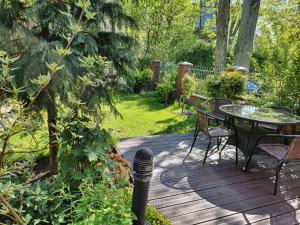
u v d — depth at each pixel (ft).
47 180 6.79
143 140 14.84
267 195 9.42
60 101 8.02
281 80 16.99
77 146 6.24
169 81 29.27
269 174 11.10
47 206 5.97
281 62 17.53
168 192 9.23
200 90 25.45
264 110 12.72
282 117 11.45
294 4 23.73
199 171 11.08
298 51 16.70
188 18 51.44
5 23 7.91
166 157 12.47
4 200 4.55
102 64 6.70
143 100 29.50
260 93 18.65
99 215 5.39
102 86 9.62
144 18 44.29
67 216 5.64
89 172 6.14
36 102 7.78
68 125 6.16
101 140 6.41
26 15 8.04
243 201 8.95
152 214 7.22
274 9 29.09
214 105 15.97
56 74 7.49
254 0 25.02
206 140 15.05
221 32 27.09
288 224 7.87
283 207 8.73
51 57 7.55
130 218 5.56
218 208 8.45
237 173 11.06
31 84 7.14
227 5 26.43
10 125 4.33
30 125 4.78
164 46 47.39
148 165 5.47
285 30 20.92
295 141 8.91
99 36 10.27
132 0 11.34
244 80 19.47
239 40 26.35
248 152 11.48
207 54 45.42
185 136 15.75
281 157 9.53
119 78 10.59
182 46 47.96
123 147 13.67
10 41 7.70
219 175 10.80
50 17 8.19
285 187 10.07
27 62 7.43
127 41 10.93
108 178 6.19
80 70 8.48
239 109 12.69
